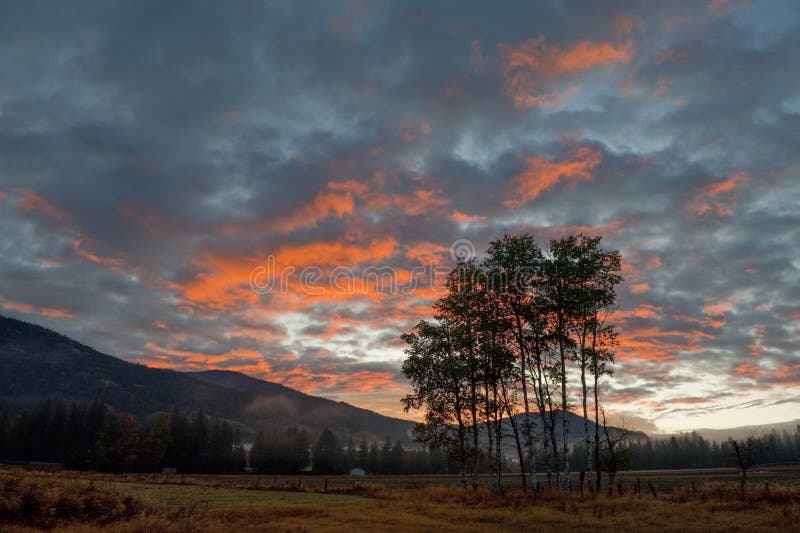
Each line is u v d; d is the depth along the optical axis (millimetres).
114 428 141375
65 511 21500
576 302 38688
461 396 44969
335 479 117250
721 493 30125
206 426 179375
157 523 20250
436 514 26672
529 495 33781
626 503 28156
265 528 20938
